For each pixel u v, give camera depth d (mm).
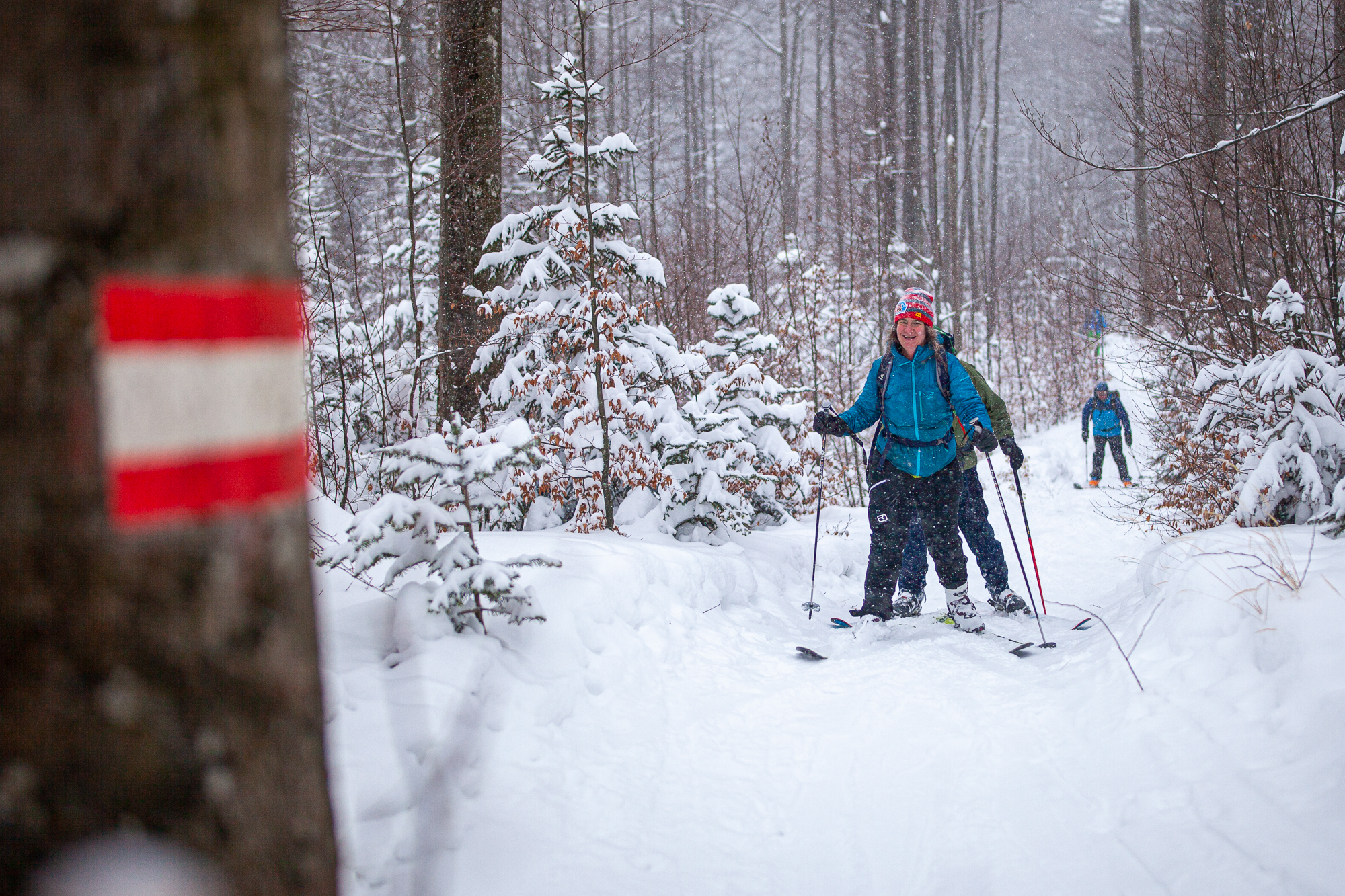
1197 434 6586
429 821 2250
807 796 2885
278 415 1031
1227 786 2486
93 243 874
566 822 2459
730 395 7031
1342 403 5234
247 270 988
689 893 2254
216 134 944
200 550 938
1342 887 1944
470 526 3203
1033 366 21812
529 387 6250
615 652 3604
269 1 1025
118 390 886
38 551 855
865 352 15711
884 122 18891
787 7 33094
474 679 2822
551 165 6305
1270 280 7371
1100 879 2234
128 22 877
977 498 5535
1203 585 3484
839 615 5738
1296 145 7094
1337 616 2895
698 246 10969
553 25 6266
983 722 3400
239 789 951
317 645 1099
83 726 858
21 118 845
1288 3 7203
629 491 6570
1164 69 8359
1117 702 3221
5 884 836
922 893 2281
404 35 7738
